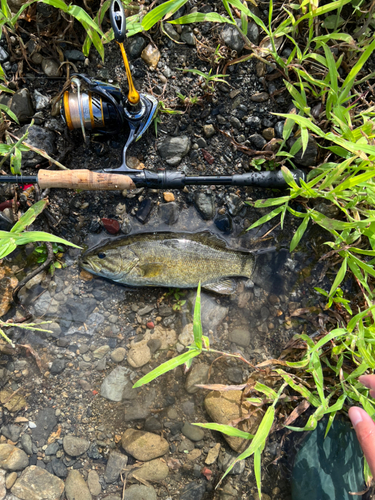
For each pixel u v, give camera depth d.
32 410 0.54
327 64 0.48
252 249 0.56
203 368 0.55
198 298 0.42
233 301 0.56
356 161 0.49
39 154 0.53
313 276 0.56
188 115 0.54
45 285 0.55
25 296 0.55
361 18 0.53
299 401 0.55
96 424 0.54
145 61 0.54
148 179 0.49
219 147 0.55
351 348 0.48
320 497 0.52
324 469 0.53
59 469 0.53
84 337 0.55
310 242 0.56
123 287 0.55
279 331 0.56
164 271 0.54
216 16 0.46
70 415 0.54
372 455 0.40
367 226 0.48
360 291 0.55
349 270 0.56
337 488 0.52
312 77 0.53
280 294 0.56
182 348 0.55
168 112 0.54
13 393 0.54
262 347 0.56
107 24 0.54
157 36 0.53
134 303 0.56
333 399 0.55
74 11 0.44
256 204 0.51
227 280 0.55
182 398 0.55
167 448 0.53
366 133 0.46
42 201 0.48
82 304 0.55
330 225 0.47
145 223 0.55
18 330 0.55
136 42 0.53
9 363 0.55
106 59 0.54
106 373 0.55
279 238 0.56
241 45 0.53
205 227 0.55
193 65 0.54
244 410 0.53
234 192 0.55
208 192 0.55
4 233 0.41
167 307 0.56
